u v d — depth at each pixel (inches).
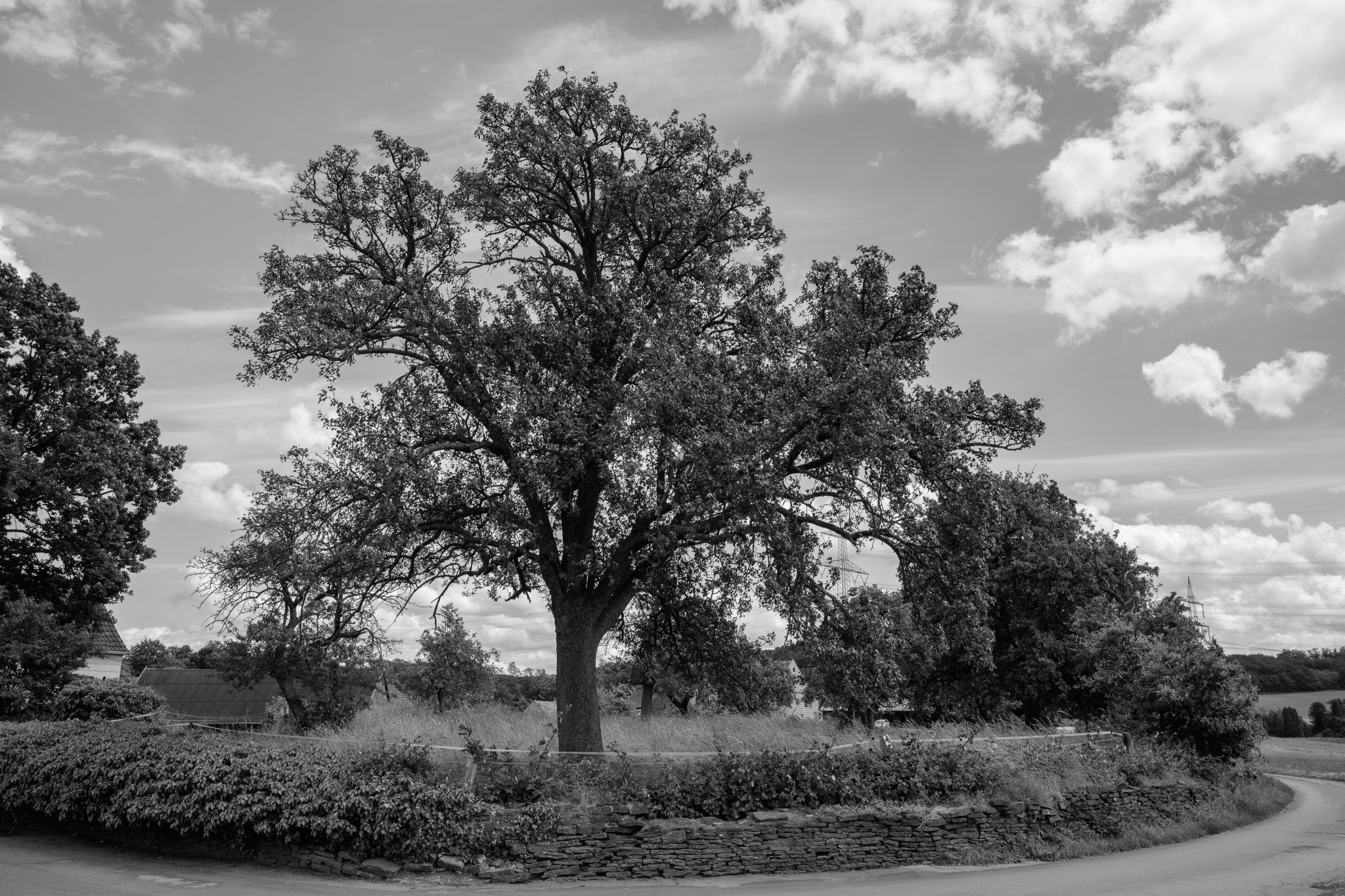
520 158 759.1
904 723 1157.7
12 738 678.5
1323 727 3973.9
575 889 487.2
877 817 585.9
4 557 1348.4
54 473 1309.1
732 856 542.0
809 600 691.4
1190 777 939.3
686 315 751.7
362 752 569.6
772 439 635.5
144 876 502.3
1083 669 1627.7
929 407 686.5
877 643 736.3
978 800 646.5
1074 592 1691.7
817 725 875.4
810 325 717.9
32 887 468.1
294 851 528.1
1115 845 682.8
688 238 773.3
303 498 669.3
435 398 733.9
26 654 1310.3
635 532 706.8
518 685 2407.7
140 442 1471.5
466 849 506.3
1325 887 489.7
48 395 1368.1
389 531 682.2
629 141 775.1
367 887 479.5
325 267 730.8
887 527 721.0
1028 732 897.5
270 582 668.1
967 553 722.2
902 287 728.3
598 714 722.2
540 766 566.9
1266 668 5467.5
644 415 636.1
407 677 1833.2
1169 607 1539.1
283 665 1158.3
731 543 703.1
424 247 780.0
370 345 730.8
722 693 860.0
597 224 783.1
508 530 705.0
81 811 602.2
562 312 761.0
